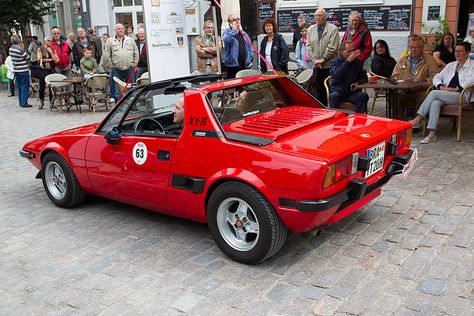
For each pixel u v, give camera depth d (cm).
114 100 1346
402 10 1178
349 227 478
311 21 1310
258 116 473
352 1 1242
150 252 459
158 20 764
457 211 499
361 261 412
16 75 1388
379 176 443
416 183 584
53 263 450
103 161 519
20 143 948
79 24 2003
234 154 405
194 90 438
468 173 608
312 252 433
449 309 338
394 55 1212
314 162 367
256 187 390
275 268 411
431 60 848
